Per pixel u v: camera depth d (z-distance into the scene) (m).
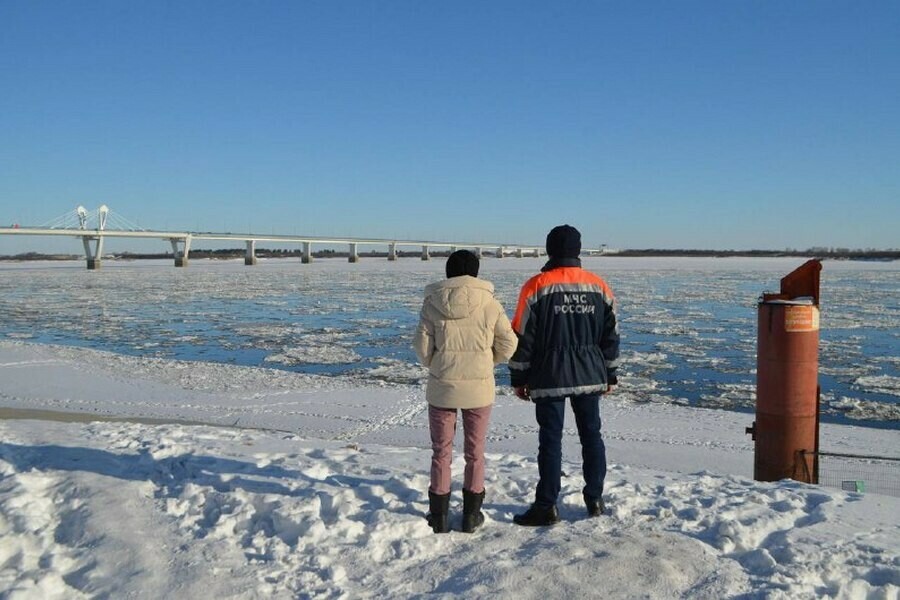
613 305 4.07
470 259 4.01
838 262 102.81
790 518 4.05
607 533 3.80
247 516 3.97
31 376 13.37
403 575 3.35
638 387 13.76
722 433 9.17
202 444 5.95
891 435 9.27
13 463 5.08
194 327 24.78
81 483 4.52
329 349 19.25
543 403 3.97
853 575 3.28
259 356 18.14
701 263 104.00
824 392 13.52
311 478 4.79
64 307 33.06
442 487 3.85
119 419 9.32
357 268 89.31
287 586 3.24
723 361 16.97
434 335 3.90
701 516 4.04
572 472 5.09
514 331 3.96
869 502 4.32
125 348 19.70
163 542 3.71
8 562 3.49
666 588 3.15
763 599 3.03
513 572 3.28
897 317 26.59
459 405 3.81
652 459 7.91
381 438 8.85
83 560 3.51
